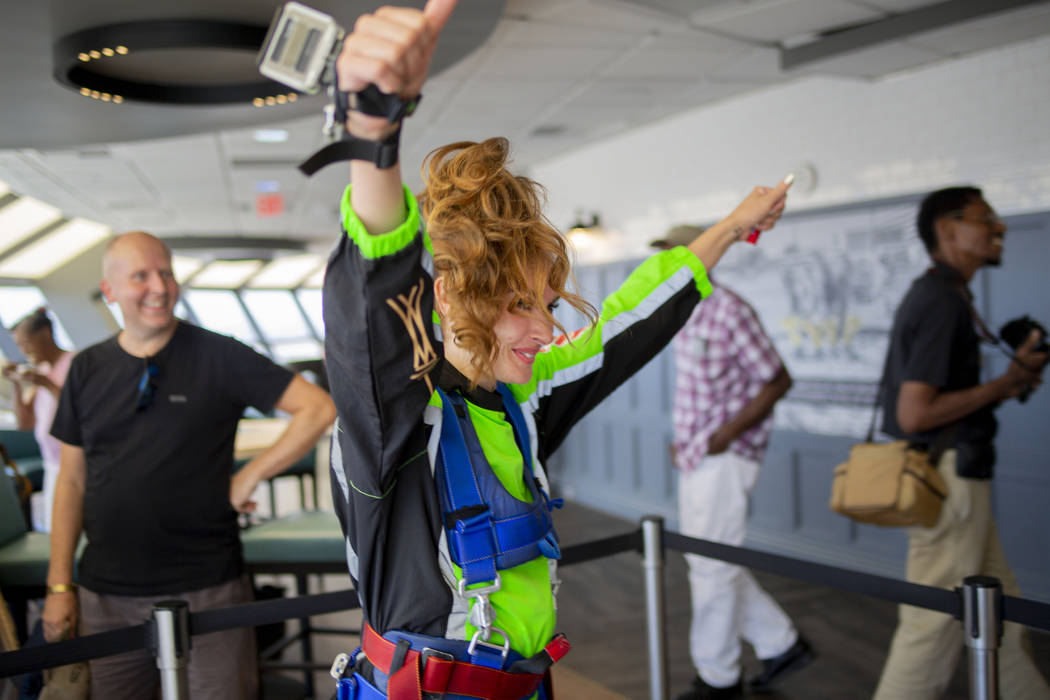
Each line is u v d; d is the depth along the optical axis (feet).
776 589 14.14
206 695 6.25
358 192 2.23
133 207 30.48
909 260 14.25
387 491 2.66
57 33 9.53
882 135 14.53
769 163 16.79
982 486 8.27
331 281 2.35
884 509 8.06
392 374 2.40
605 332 3.81
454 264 2.65
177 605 5.16
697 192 18.80
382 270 2.27
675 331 4.00
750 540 17.47
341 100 2.11
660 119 19.38
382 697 2.86
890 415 8.93
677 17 11.48
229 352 6.39
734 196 17.71
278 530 8.61
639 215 20.88
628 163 21.15
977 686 4.96
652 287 4.01
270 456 6.48
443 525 2.84
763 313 17.16
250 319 56.90
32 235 36.29
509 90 15.57
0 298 39.11
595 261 22.65
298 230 39.52
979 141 13.05
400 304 2.33
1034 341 12.32
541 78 14.76
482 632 2.84
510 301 2.77
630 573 15.78
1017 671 7.96
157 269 6.11
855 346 15.31
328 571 8.40
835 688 10.14
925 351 8.31
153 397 6.14
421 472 2.81
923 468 8.12
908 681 8.14
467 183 2.74
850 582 5.56
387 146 2.11
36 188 25.95
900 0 11.05
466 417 2.95
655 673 6.97
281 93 11.80
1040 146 12.23
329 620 13.34
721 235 4.25
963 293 9.98
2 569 7.75
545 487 3.25
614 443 22.09
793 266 16.39
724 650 9.93
